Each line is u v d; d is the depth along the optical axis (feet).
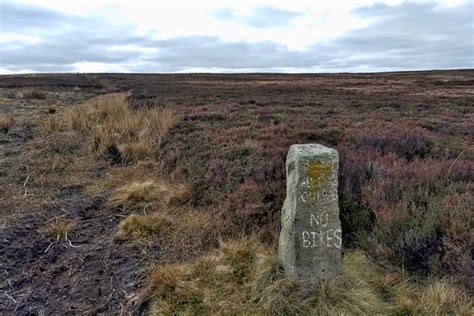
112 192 11.26
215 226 8.52
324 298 5.78
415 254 6.56
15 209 10.03
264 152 12.81
